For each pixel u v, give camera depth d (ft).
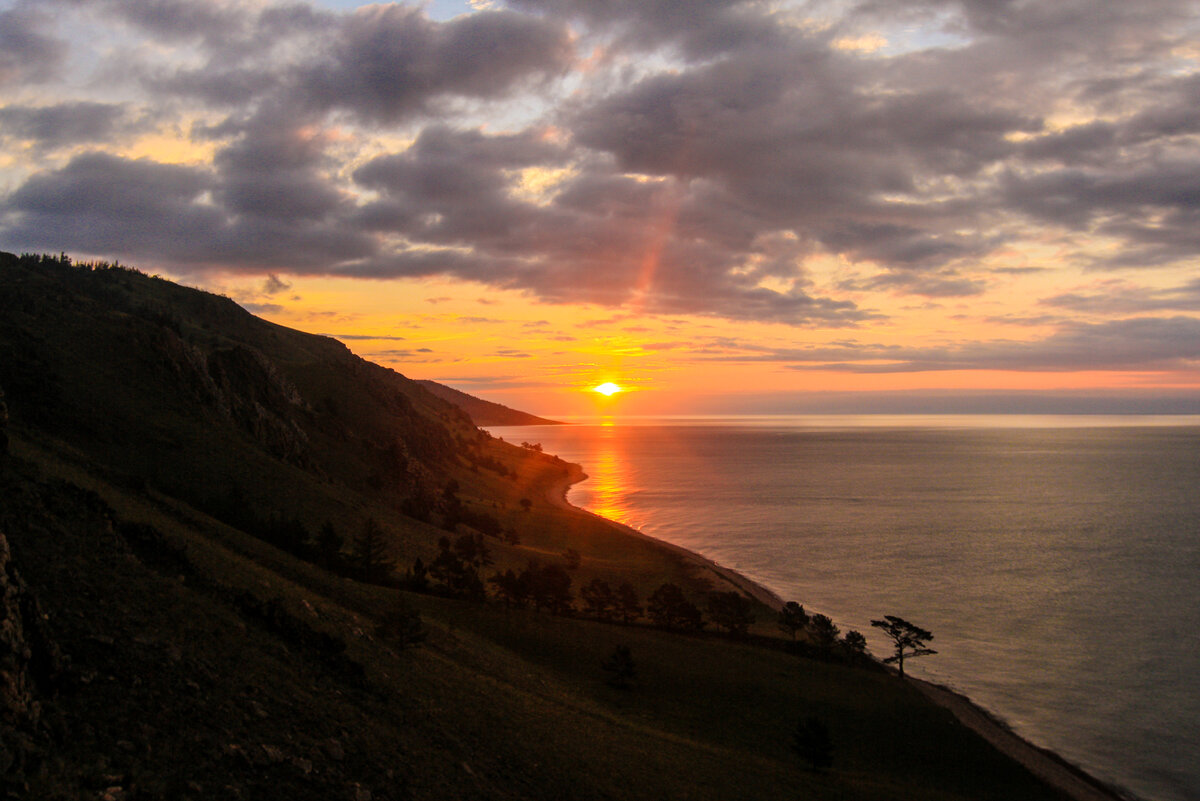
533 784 112.88
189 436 406.82
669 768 151.64
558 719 162.81
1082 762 245.65
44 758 57.47
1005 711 290.15
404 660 160.35
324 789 78.79
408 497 620.90
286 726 89.45
